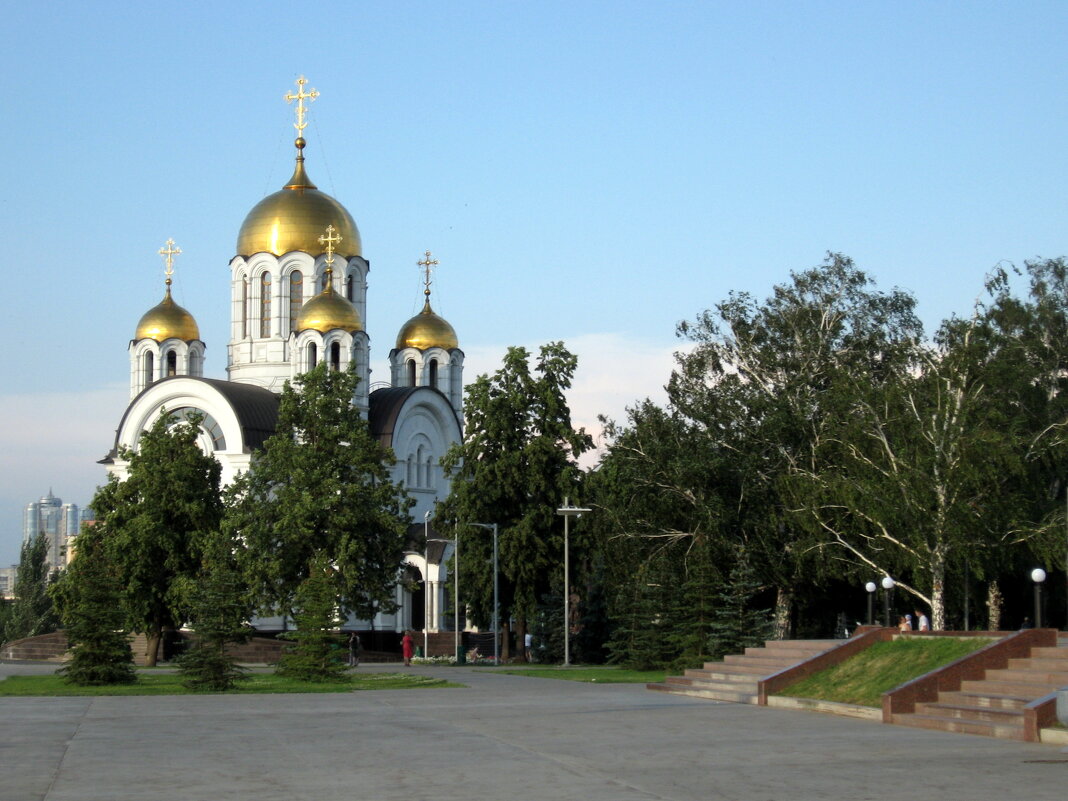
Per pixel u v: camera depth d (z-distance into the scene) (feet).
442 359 336.49
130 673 157.79
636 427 212.02
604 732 96.94
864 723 104.68
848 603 219.00
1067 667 105.40
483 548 227.40
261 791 66.33
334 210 309.83
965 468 171.63
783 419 201.36
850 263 228.02
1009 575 193.26
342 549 217.36
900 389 184.65
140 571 227.20
